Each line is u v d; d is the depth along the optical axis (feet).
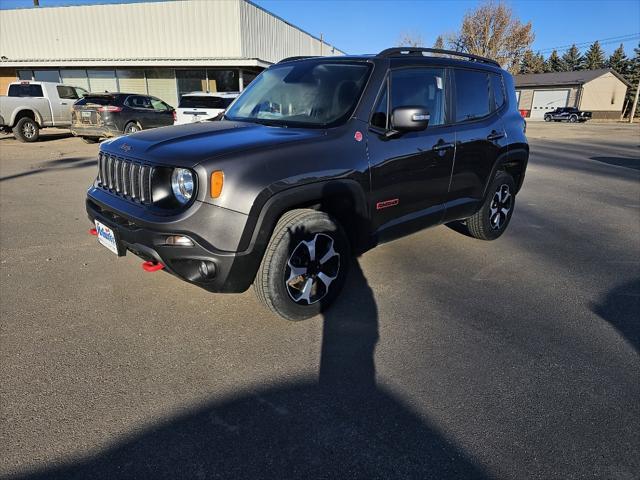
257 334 9.96
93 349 9.25
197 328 10.15
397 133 11.27
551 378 8.66
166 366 8.75
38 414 7.39
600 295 12.42
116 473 6.31
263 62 65.21
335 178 9.88
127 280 12.56
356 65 11.69
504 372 8.82
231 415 7.50
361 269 13.85
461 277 13.46
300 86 12.07
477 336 10.14
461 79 13.66
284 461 6.59
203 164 8.44
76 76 72.49
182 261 8.82
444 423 7.42
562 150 53.98
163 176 8.89
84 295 11.61
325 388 8.23
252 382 8.35
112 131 44.45
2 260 13.84
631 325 10.77
